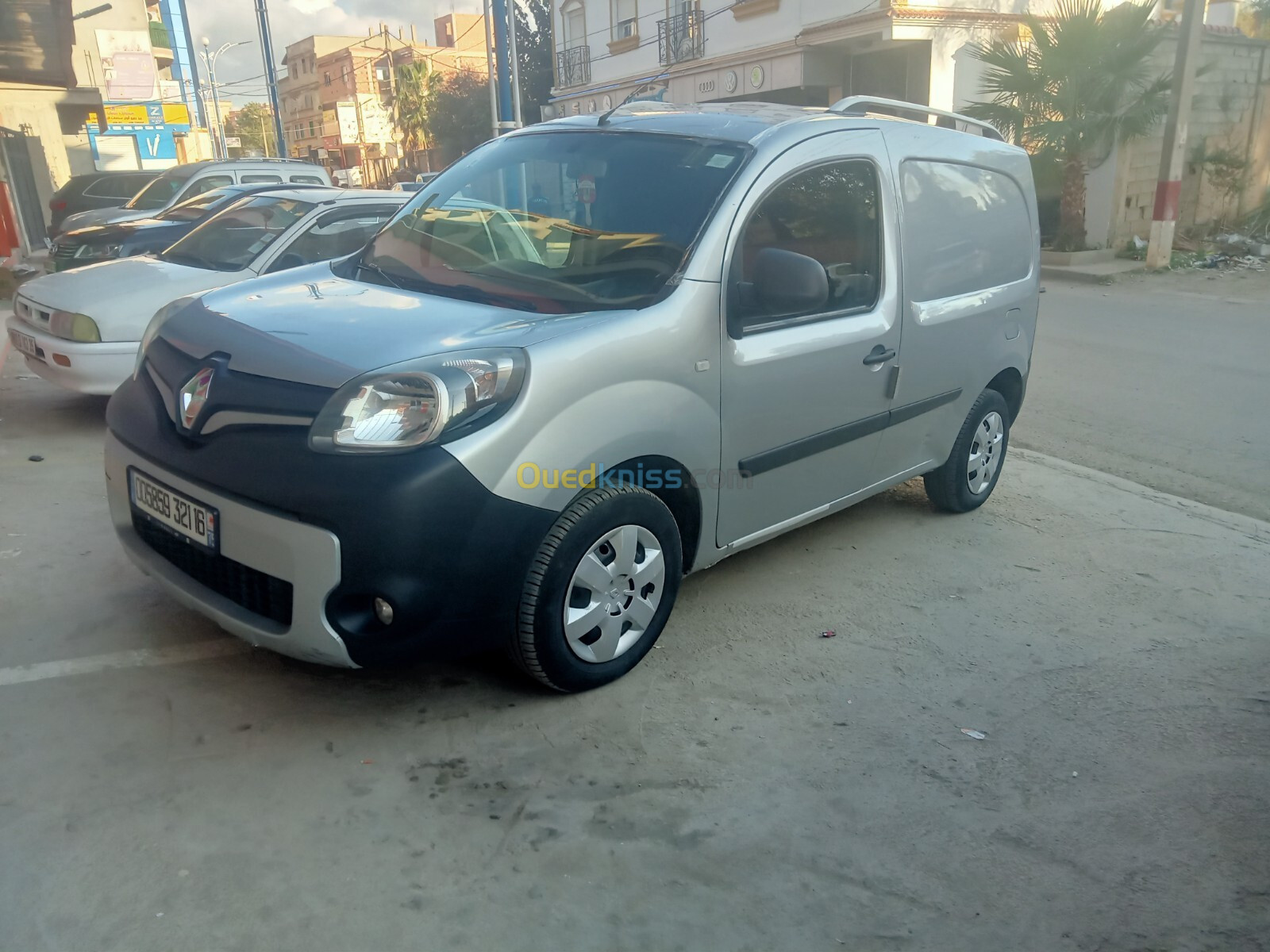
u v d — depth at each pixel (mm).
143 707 3107
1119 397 8008
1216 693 3537
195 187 12320
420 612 2709
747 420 3498
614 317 3094
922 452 4652
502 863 2525
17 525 4434
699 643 3721
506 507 2770
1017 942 2373
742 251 3438
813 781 2924
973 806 2855
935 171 4441
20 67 13484
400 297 3391
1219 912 2502
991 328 4836
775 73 22312
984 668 3646
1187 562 4707
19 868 2418
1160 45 17000
